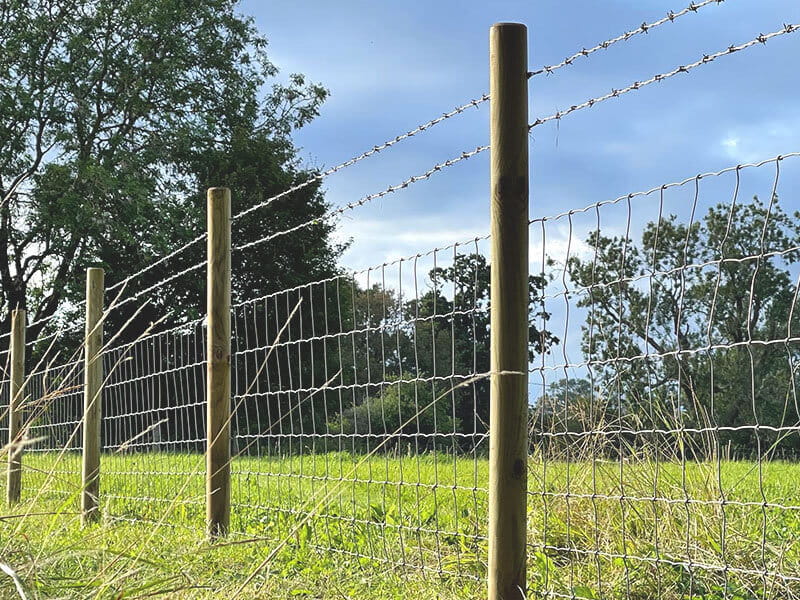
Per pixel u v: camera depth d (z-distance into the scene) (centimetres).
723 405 1127
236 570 385
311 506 472
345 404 1714
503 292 311
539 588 337
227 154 2598
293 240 2550
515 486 308
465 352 1265
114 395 740
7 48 2348
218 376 514
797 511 452
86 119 2428
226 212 530
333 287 1978
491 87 320
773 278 1237
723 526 296
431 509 507
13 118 2314
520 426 309
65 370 833
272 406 1630
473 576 361
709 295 1205
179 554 333
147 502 580
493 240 315
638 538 370
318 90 2805
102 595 252
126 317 2403
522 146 316
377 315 1606
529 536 390
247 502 568
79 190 2309
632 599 333
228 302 528
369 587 370
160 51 2539
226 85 2658
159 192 2505
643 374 367
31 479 680
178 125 2511
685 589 333
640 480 393
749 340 264
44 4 2456
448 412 1166
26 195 2320
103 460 693
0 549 278
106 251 2378
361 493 630
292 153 2752
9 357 808
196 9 2559
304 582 377
